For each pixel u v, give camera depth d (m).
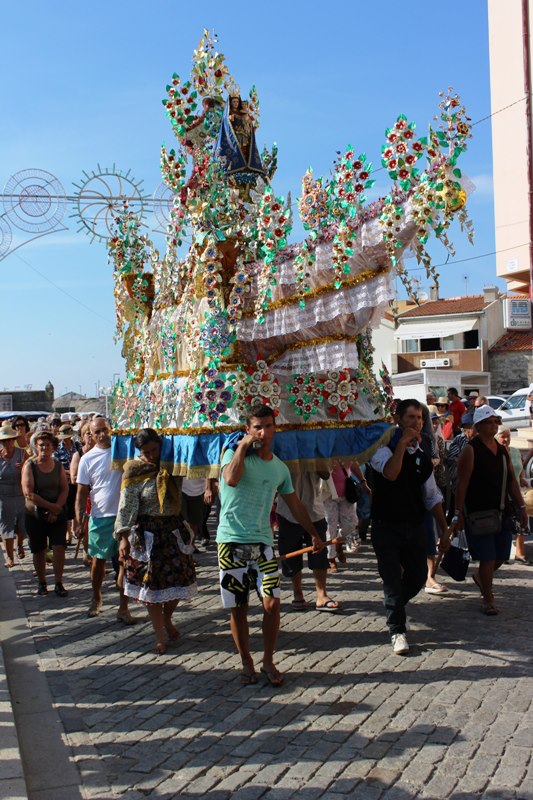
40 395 52.84
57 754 4.70
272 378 7.30
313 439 7.44
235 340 7.29
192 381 7.47
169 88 8.36
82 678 6.04
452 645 6.36
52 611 8.25
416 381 33.19
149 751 4.68
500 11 19.28
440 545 6.89
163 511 6.62
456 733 4.68
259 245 7.22
